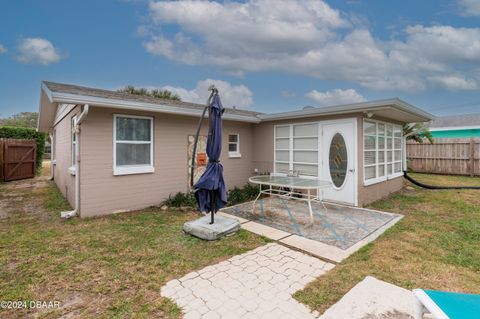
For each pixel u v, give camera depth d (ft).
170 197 22.20
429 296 5.68
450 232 14.33
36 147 41.06
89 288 8.86
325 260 11.07
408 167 41.19
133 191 19.99
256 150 29.81
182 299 8.22
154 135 21.15
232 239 13.56
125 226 15.74
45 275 9.71
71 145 21.86
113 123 18.81
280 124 26.84
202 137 24.66
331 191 22.61
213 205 14.55
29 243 12.86
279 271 10.09
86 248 12.30
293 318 7.29
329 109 21.26
